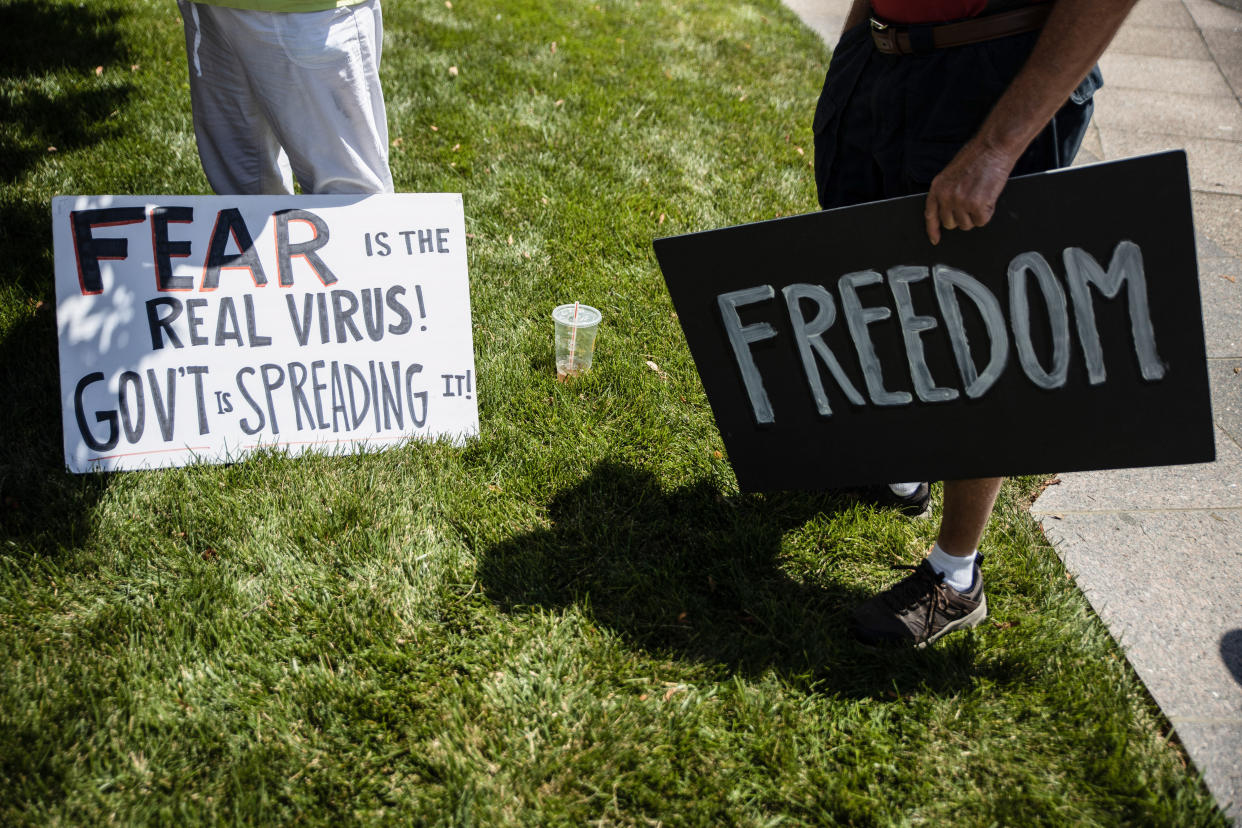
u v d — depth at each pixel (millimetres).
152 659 1906
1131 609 2211
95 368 2363
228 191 2779
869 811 1732
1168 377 1787
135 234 2426
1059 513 2516
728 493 2510
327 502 2328
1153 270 1715
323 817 1672
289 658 1959
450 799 1703
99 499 2273
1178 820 1706
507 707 1891
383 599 2105
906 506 2514
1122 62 6750
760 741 1851
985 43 1725
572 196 3924
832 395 1999
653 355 3031
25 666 1863
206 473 2383
